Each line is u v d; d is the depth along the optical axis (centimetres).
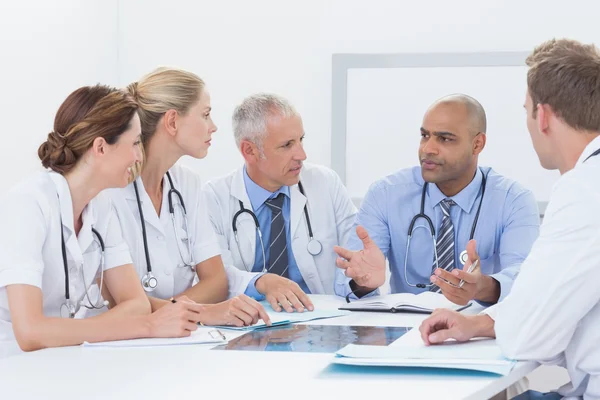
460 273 187
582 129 146
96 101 175
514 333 136
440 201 237
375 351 138
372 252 212
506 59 365
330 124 384
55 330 156
